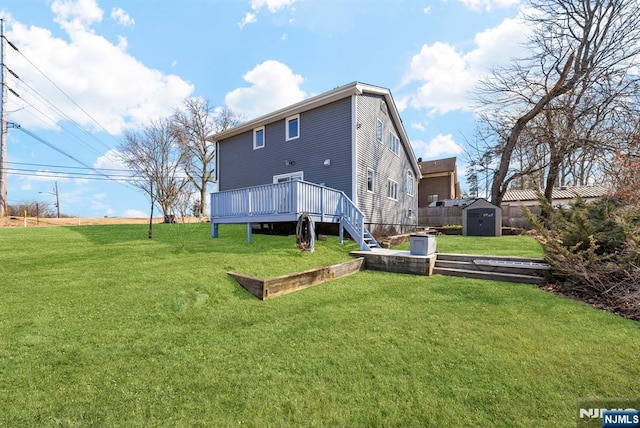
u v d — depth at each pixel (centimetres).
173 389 250
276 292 496
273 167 1347
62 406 228
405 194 1762
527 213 616
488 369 279
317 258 711
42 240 870
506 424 213
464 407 229
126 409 226
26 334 320
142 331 348
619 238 488
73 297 416
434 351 314
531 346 322
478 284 571
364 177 1190
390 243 1025
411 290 536
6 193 1750
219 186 1584
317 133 1204
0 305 382
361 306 452
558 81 1314
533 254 750
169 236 1034
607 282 465
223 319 396
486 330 363
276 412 225
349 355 307
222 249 764
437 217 1969
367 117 1238
